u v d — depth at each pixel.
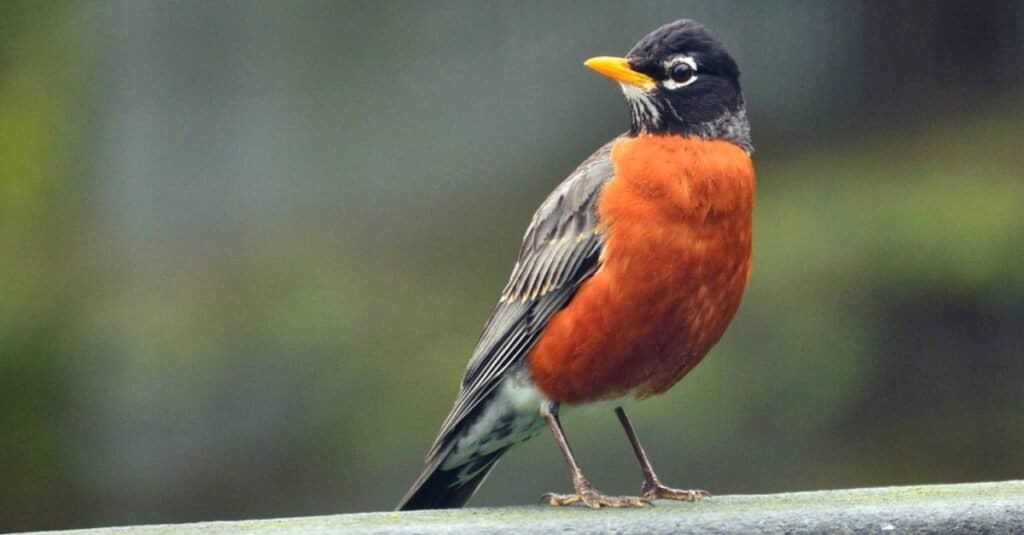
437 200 14.49
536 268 7.41
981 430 12.49
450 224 14.16
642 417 11.48
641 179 7.11
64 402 12.34
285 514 12.36
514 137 14.77
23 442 12.17
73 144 13.31
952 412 12.55
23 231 12.77
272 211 14.64
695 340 7.26
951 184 12.10
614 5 14.77
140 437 12.50
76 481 12.30
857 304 11.97
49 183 12.93
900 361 12.42
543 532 5.67
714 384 11.59
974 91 13.80
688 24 7.57
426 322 12.81
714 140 7.38
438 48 15.00
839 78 14.04
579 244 7.22
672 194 7.06
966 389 12.59
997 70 13.79
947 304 12.27
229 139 14.84
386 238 14.14
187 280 13.54
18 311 12.33
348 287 13.23
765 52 14.19
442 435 7.61
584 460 11.80
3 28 12.99
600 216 7.15
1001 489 6.29
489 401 7.62
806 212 12.21
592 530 5.70
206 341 12.77
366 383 12.47
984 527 5.70
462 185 14.59
